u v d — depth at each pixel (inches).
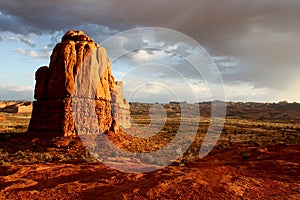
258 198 342.0
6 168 584.1
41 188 432.5
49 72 1129.4
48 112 1069.8
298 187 388.8
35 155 793.6
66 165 615.5
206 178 424.8
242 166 535.8
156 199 342.3
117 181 447.8
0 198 386.0
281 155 623.8
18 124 2276.1
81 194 393.1
